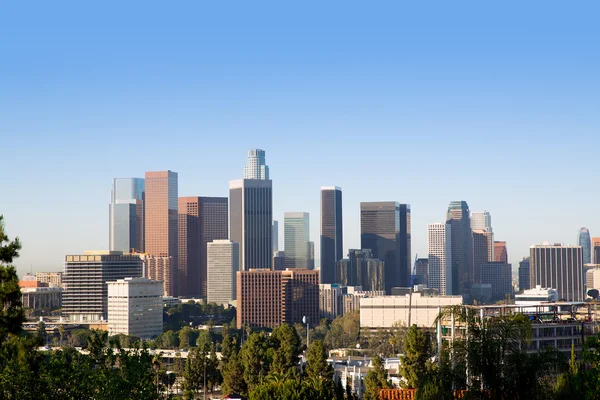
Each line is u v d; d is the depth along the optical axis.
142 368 122.88
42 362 118.00
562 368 148.75
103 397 116.75
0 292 116.31
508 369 146.25
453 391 153.75
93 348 125.06
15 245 119.50
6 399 113.12
